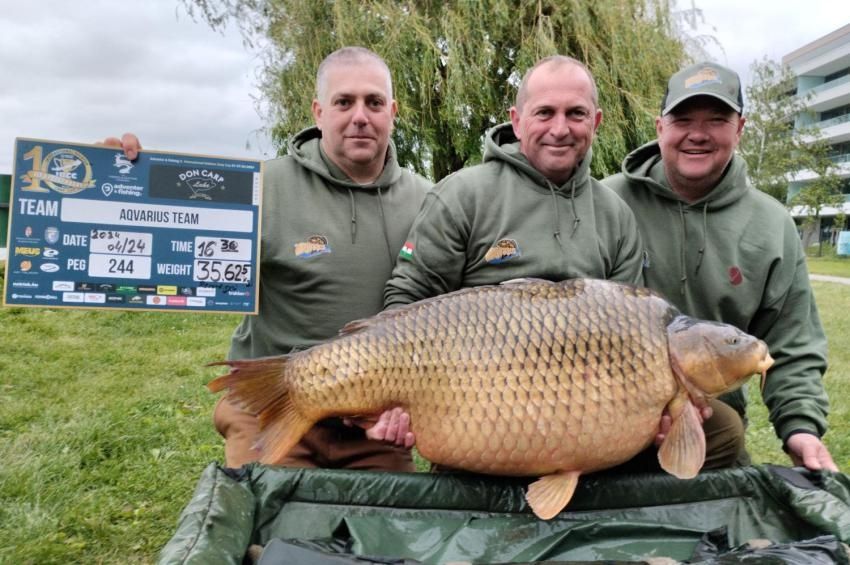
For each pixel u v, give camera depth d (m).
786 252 2.26
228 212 2.14
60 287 2.03
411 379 1.57
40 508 2.81
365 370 1.59
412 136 7.32
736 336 1.57
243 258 2.15
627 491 1.61
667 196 2.29
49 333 6.39
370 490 1.58
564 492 1.53
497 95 7.41
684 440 1.56
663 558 1.38
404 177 2.45
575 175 2.05
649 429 1.57
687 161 2.19
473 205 2.04
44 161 2.01
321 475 1.58
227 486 1.49
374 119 2.24
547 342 1.53
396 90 7.09
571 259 2.00
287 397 1.65
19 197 2.00
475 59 7.17
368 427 1.71
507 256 2.00
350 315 2.25
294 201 2.28
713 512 1.60
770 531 1.57
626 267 2.12
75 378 5.05
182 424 3.93
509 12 7.30
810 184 29.69
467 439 1.55
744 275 2.23
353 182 2.30
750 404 4.44
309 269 2.23
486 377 1.53
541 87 1.98
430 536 1.53
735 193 2.27
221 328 6.94
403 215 2.35
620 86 7.40
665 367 1.56
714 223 2.26
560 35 7.40
